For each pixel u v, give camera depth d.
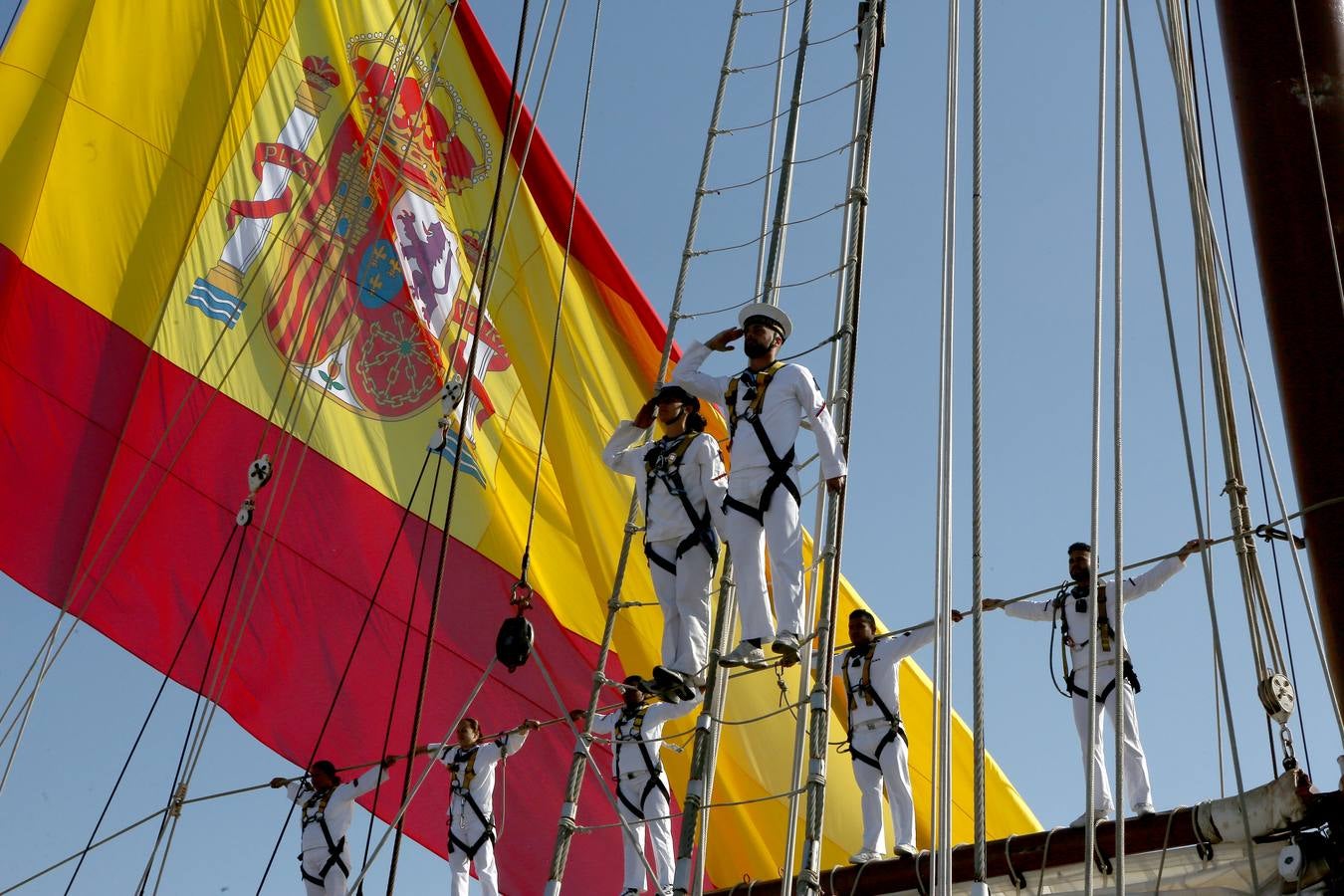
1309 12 9.30
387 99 19.45
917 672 20.12
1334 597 8.24
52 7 17.41
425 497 18.30
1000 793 19.92
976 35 9.09
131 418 16.62
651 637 19.03
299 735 16.75
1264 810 9.78
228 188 17.89
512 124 8.28
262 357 17.66
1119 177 8.77
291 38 18.97
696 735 8.69
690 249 10.90
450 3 14.45
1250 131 9.18
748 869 18.70
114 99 17.41
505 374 19.56
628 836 9.11
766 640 8.86
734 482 9.26
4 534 15.78
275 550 17.16
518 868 17.66
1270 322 8.88
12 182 16.45
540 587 18.81
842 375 9.65
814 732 8.27
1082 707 12.21
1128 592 12.17
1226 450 9.52
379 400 18.44
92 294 16.67
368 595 17.59
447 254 19.45
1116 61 9.12
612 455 10.25
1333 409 8.48
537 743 18.23
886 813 18.70
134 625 16.11
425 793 17.12
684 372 10.18
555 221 20.38
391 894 6.86
